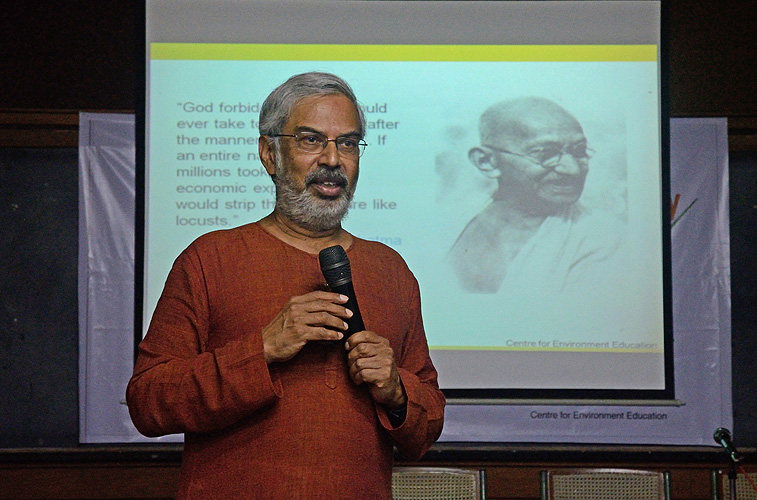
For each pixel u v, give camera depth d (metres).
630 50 3.58
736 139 3.81
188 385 1.44
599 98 3.57
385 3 3.58
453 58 3.59
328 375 1.51
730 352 3.64
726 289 3.67
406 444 1.57
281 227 1.66
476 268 3.54
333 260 1.53
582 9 3.59
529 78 3.59
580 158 3.56
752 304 3.80
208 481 1.48
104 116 3.68
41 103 3.77
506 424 3.59
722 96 3.83
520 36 3.59
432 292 3.53
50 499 3.63
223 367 1.42
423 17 3.59
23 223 3.75
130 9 3.83
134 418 1.52
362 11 3.58
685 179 3.72
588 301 3.51
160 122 3.51
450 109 3.58
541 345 3.50
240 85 3.54
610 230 3.53
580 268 3.53
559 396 3.48
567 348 3.50
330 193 1.59
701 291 3.67
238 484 1.46
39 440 3.69
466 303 3.52
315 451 1.46
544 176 3.56
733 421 3.74
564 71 3.58
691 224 3.70
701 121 3.74
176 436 3.64
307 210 1.59
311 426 1.47
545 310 3.52
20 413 3.69
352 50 3.57
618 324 3.50
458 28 3.59
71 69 3.79
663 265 3.48
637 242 3.53
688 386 3.63
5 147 3.76
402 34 3.59
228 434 1.49
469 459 3.63
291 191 1.59
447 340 3.51
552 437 3.58
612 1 3.58
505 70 3.59
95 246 3.64
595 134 3.56
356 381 1.45
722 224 3.70
